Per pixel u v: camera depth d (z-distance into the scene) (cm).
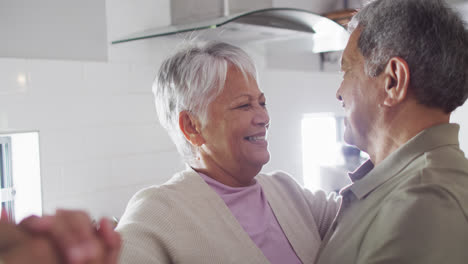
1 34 159
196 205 83
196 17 183
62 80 175
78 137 180
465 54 60
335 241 66
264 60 248
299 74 267
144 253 70
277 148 257
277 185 104
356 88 68
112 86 190
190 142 94
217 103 89
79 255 22
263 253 86
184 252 75
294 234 92
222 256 78
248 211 90
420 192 54
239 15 148
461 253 49
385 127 65
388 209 56
